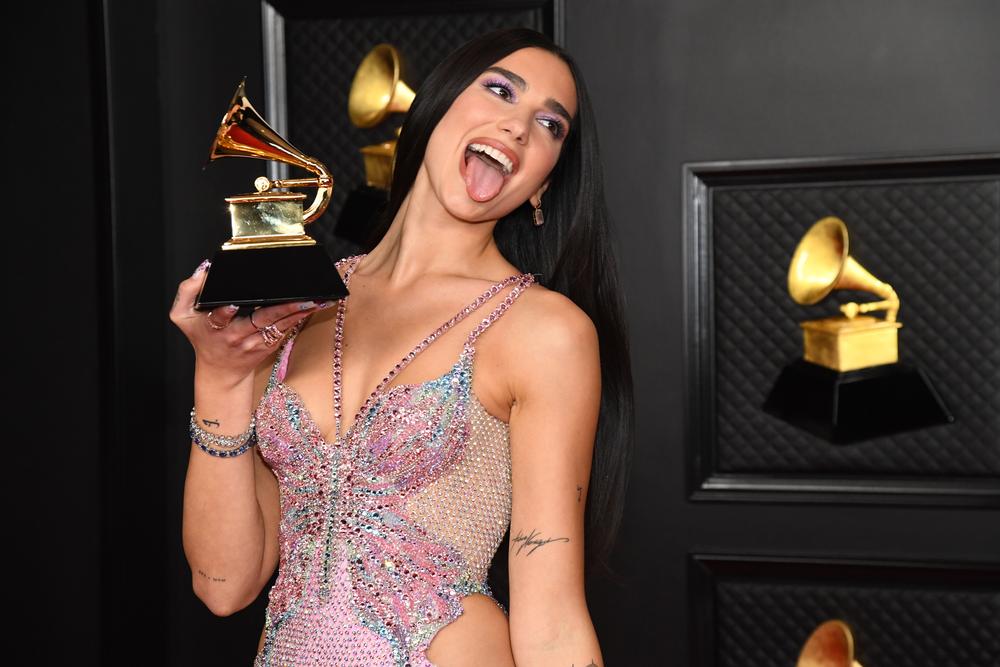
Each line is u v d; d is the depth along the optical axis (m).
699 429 3.48
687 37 3.43
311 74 3.61
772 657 3.48
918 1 3.32
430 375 1.76
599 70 3.47
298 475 1.76
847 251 3.19
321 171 1.69
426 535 1.72
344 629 1.69
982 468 3.35
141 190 3.57
